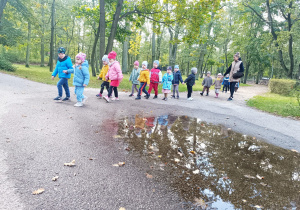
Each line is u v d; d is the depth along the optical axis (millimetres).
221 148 4176
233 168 3334
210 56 50000
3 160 2908
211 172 3131
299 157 4066
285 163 3713
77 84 6582
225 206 2352
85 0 20031
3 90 8109
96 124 4996
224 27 35906
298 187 2918
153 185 2646
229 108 9203
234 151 4082
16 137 3732
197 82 28500
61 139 3850
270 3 24250
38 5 24625
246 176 3104
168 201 2348
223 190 2680
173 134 4781
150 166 3141
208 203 2377
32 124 4512
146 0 15898
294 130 6168
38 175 2627
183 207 2266
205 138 4707
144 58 55281
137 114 6477
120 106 7512
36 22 23875
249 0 24875
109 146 3742
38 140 3701
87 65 6645
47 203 2137
